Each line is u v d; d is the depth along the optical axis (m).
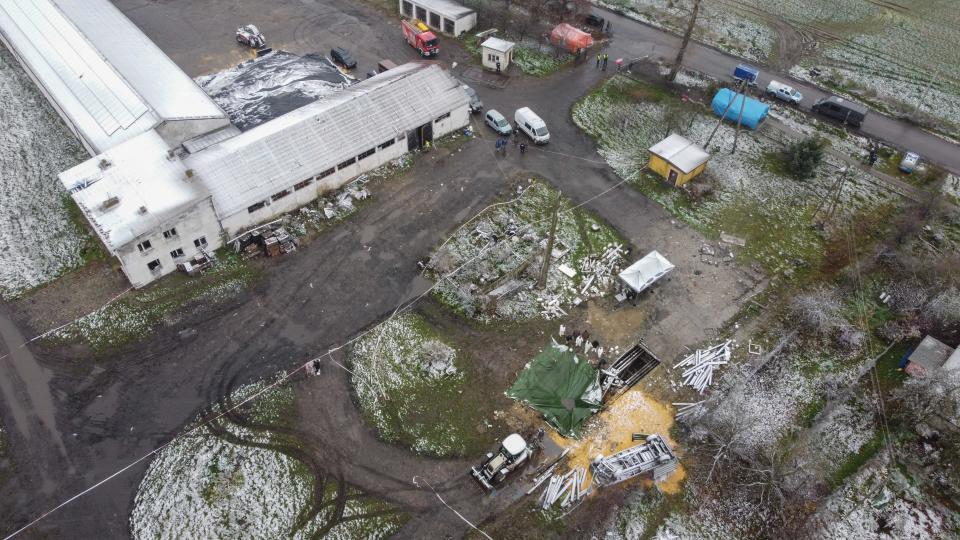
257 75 58.31
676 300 42.97
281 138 47.12
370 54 65.38
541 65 64.88
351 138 49.06
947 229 49.19
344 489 32.72
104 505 31.52
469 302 41.56
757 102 58.25
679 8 77.50
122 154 43.88
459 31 68.00
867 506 33.56
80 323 39.25
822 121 59.94
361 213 47.56
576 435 35.31
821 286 44.44
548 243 40.09
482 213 48.09
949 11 79.25
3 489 31.78
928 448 35.75
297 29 68.81
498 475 32.59
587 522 31.92
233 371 37.31
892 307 43.09
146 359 37.62
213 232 42.97
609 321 41.44
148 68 53.47
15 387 35.97
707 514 32.78
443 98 53.78
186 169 43.12
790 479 33.84
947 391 35.19
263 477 32.94
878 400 38.03
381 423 35.38
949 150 57.06
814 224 49.00
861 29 75.38
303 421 35.31
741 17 76.56
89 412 35.00
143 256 40.09
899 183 53.09
